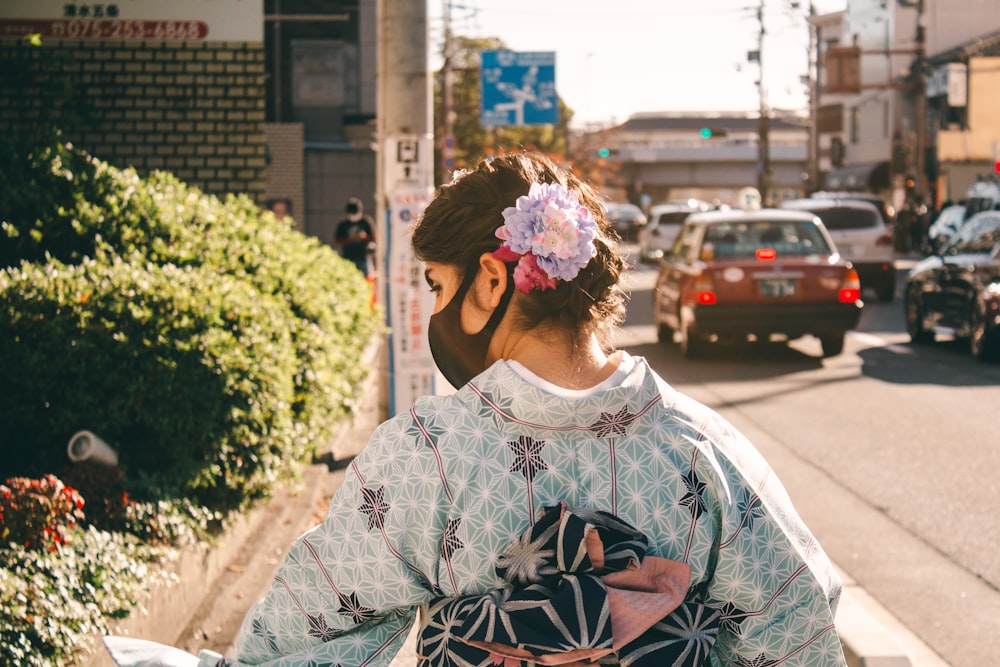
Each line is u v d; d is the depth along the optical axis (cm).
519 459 145
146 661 149
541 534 139
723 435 155
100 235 676
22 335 516
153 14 1105
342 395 820
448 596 146
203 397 538
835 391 1170
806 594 153
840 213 2186
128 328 526
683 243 1522
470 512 143
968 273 1394
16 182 670
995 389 1163
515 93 2839
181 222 720
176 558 487
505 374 146
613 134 9694
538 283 150
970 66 4609
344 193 2678
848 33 6272
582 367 152
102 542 441
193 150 1120
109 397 523
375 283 1590
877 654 446
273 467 601
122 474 502
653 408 149
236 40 1112
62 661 371
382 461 147
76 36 1100
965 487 768
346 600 148
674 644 141
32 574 393
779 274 1376
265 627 153
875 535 664
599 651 136
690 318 1394
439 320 158
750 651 152
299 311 771
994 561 613
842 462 848
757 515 151
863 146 6003
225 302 578
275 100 2712
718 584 150
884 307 2098
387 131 895
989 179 3556
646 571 141
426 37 896
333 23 2736
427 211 160
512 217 150
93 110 1108
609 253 157
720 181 9944
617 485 146
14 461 533
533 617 136
